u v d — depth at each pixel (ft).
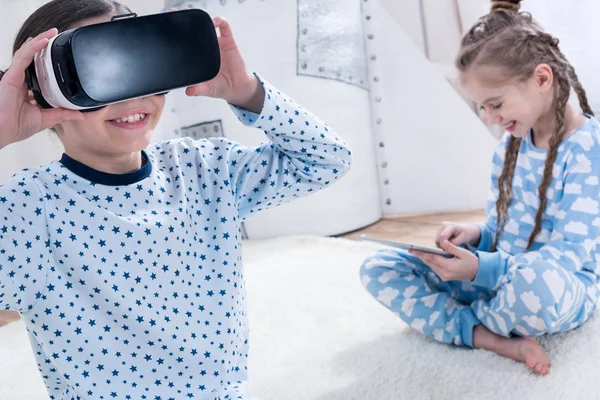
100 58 1.95
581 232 3.35
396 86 6.38
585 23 5.56
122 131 2.25
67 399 2.39
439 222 6.24
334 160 2.72
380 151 6.56
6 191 2.18
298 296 4.51
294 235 6.10
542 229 3.57
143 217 2.36
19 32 2.41
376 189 6.53
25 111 2.15
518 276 3.24
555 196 3.49
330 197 6.07
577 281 3.31
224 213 2.56
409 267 3.73
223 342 2.49
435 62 6.28
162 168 2.56
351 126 6.10
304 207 6.06
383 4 6.23
